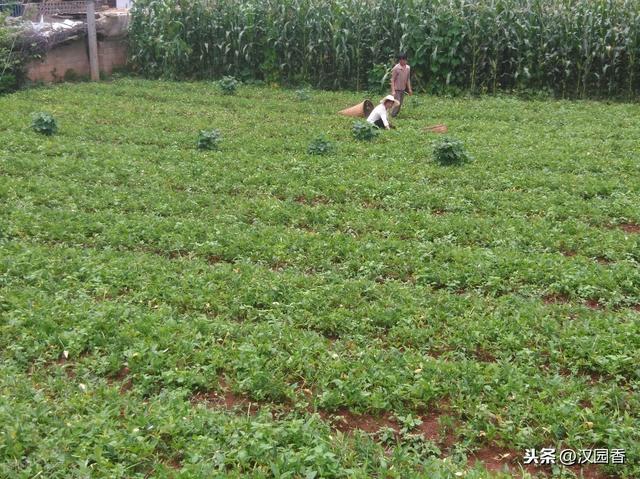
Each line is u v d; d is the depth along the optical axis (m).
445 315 7.96
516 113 19.72
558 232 10.51
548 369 7.03
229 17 25.22
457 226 10.70
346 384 6.54
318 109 20.45
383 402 6.38
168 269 9.12
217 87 23.69
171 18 25.58
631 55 22.38
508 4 23.17
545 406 6.20
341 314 7.96
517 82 23.44
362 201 12.27
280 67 24.77
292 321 7.84
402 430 6.09
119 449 5.54
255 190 12.67
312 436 5.77
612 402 6.39
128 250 9.98
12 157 13.88
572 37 22.69
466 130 17.84
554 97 23.08
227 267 9.16
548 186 12.88
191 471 5.27
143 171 13.39
